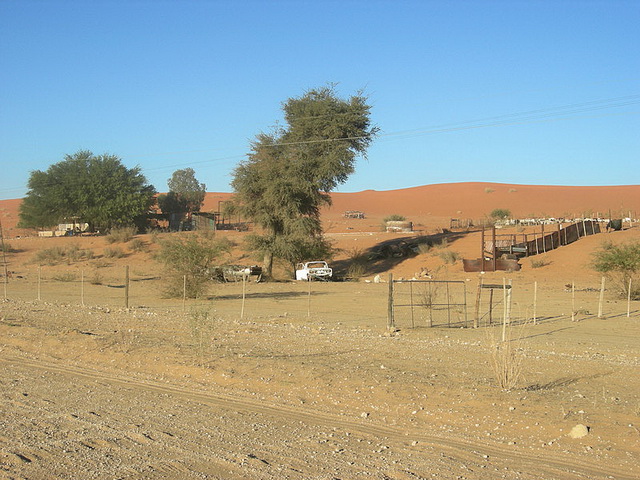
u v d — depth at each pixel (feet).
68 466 23.91
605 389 37.35
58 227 289.33
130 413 32.76
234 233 246.68
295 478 22.99
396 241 208.33
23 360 49.26
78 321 72.74
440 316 84.58
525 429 29.43
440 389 36.47
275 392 37.70
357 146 176.86
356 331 67.21
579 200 426.51
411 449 26.99
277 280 167.63
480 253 171.94
